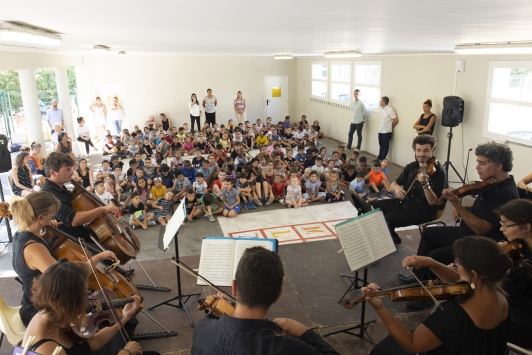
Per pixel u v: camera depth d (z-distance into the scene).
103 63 13.78
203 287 4.07
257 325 1.41
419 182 4.03
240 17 2.66
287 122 14.12
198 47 7.33
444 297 1.89
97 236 3.31
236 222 6.38
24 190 6.14
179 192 7.03
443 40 4.71
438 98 8.59
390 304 3.72
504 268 1.75
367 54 9.95
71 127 11.71
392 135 10.33
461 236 3.38
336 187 7.32
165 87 14.55
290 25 3.16
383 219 3.11
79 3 2.07
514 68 6.66
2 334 2.95
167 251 5.35
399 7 2.04
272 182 7.43
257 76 15.59
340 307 3.70
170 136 12.34
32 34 3.30
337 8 2.14
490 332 1.80
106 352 2.40
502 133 7.09
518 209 2.33
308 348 1.38
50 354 1.73
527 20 2.50
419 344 1.88
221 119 15.53
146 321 3.50
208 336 1.44
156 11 2.39
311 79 15.04
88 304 2.29
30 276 2.38
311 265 4.52
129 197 6.95
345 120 12.92
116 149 11.34
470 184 3.13
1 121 12.99
